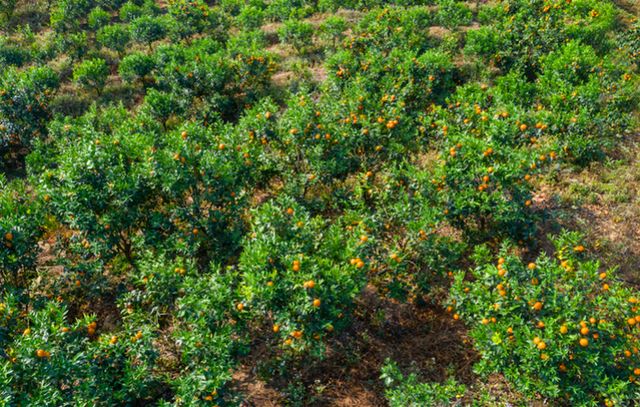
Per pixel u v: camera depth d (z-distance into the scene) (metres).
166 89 16.95
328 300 6.36
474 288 6.68
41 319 6.41
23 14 24.61
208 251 9.12
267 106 10.77
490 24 17.70
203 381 5.80
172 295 7.52
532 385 5.96
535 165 8.35
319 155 9.46
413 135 10.65
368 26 16.98
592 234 8.84
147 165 8.84
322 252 7.27
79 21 23.80
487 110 11.06
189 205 9.37
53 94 17.09
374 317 7.88
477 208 8.39
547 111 11.07
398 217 8.00
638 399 5.74
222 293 6.66
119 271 9.30
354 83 12.79
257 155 9.87
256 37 19.58
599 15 16.64
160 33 20.47
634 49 14.28
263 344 7.61
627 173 10.16
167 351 7.39
